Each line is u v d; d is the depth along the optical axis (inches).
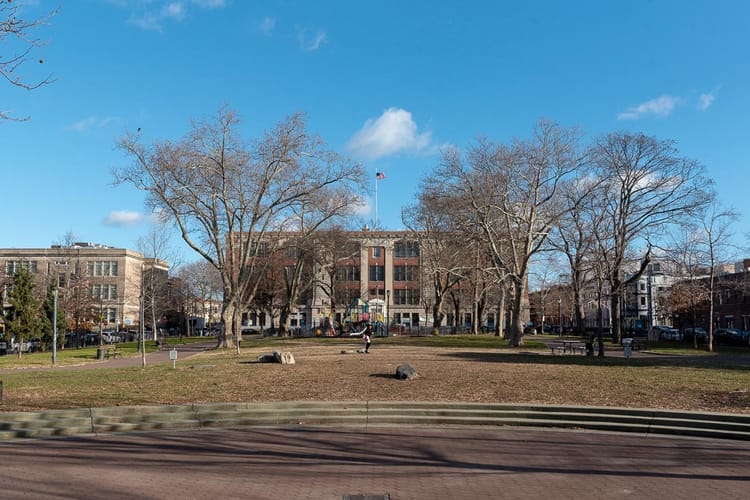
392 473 462.3
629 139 1916.8
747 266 3282.5
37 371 1266.0
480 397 767.1
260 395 791.1
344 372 1018.1
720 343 2219.5
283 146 1866.4
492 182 1883.6
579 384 870.4
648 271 2950.3
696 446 576.4
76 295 2625.5
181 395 798.5
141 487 413.7
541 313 4045.3
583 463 500.7
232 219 1937.7
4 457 513.7
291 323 4249.5
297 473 460.4
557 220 1924.2
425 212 2486.5
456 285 3147.1
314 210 2108.8
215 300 4995.1
